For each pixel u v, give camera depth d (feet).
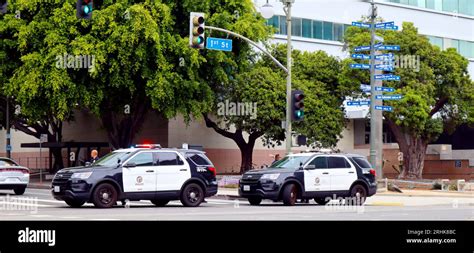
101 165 97.96
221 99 198.90
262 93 197.57
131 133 194.90
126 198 96.99
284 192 107.65
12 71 184.14
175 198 101.55
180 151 103.40
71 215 82.38
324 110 213.25
